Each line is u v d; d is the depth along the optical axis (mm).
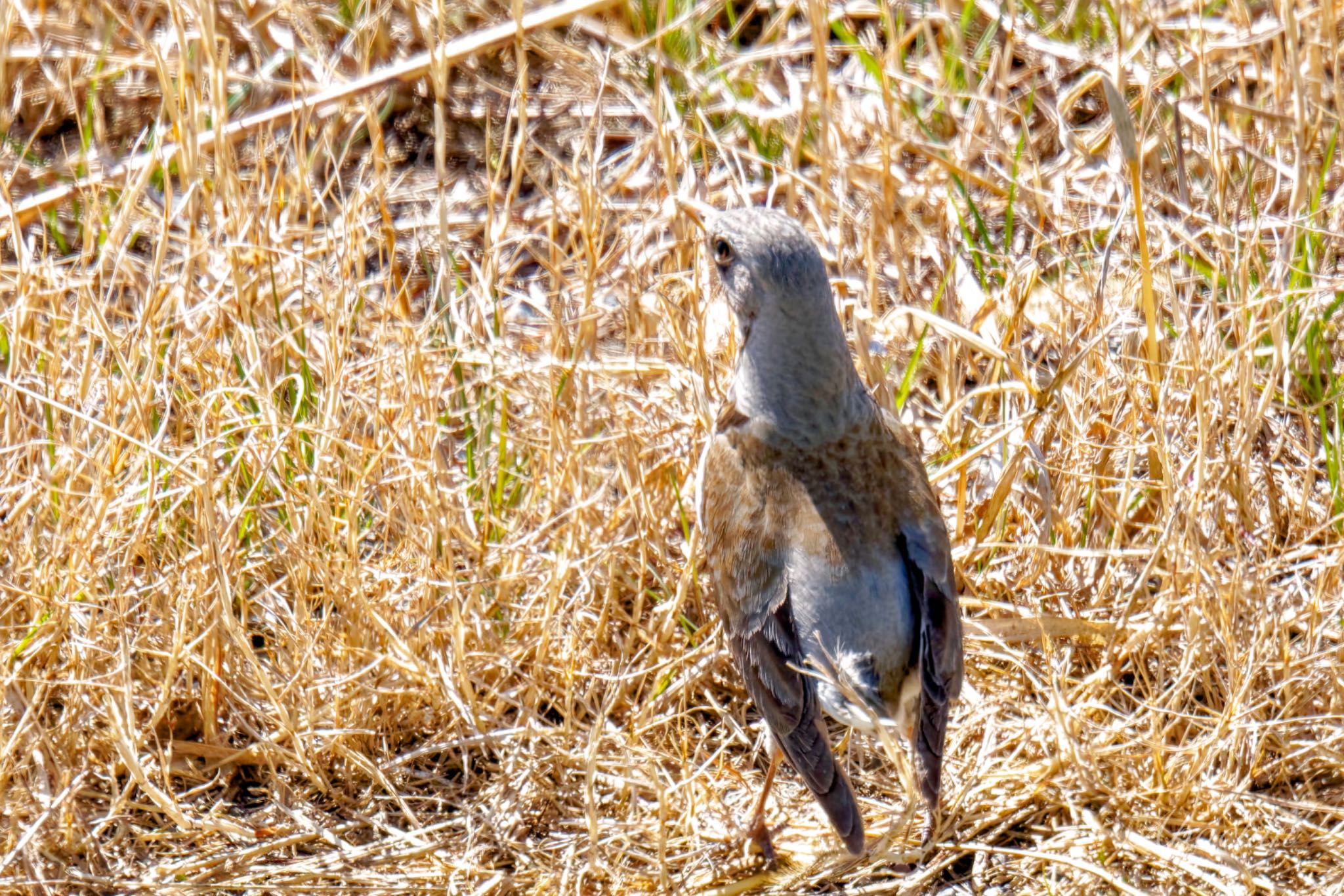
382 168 14445
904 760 9570
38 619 11195
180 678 11438
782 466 10562
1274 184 14531
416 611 11875
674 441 12625
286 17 16484
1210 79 15305
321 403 12398
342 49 16359
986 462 12820
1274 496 12352
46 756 10742
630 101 15930
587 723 11547
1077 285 14086
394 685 11445
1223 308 13312
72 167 15328
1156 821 10633
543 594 11922
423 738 11539
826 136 14094
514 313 14625
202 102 14945
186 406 12125
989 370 13062
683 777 10969
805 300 10266
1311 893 10125
